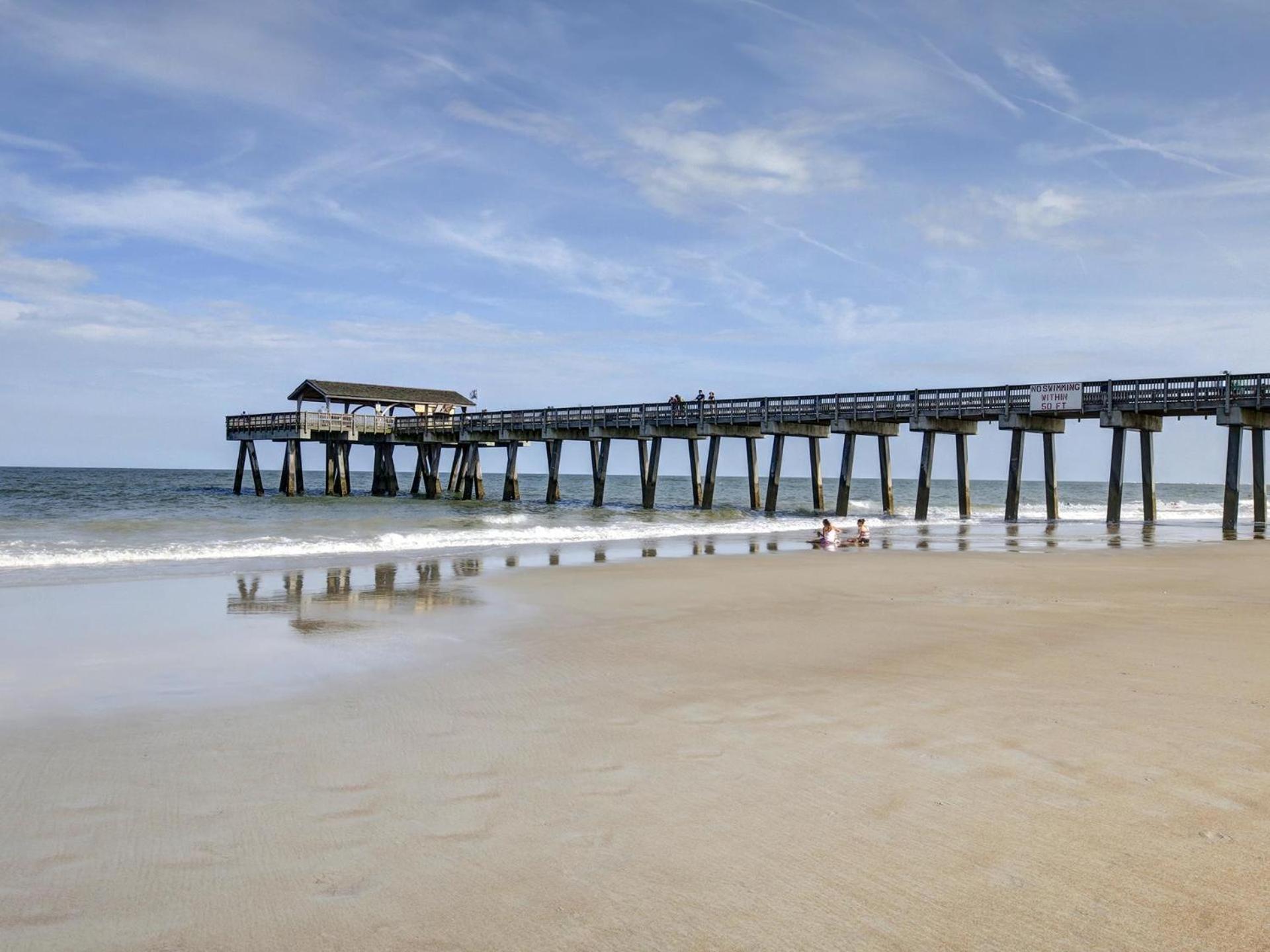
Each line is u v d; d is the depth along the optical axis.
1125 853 4.32
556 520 35.31
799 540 26.84
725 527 32.44
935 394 35.62
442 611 12.49
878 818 4.79
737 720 6.76
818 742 6.16
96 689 7.94
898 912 3.83
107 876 4.25
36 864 4.38
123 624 11.33
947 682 7.88
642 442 44.88
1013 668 8.35
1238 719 6.53
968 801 5.00
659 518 38.12
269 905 3.97
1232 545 23.83
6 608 12.54
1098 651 9.14
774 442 39.97
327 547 21.95
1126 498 100.62
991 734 6.25
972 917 3.77
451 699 7.54
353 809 5.07
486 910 3.90
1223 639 9.77
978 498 100.69
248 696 7.67
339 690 7.87
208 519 32.12
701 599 13.55
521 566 18.41
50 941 3.67
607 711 7.07
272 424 55.41
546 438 47.88
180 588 14.67
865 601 13.18
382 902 3.99
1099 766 5.53
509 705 7.32
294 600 13.51
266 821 4.89
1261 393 29.08
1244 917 3.73
